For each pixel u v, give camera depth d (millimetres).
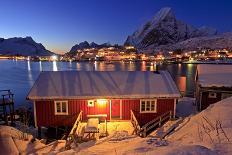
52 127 23250
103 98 22281
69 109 22703
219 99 27625
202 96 28062
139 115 23250
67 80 24703
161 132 15328
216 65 33281
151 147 8156
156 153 6840
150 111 23219
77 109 22781
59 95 22328
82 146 14547
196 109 30453
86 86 23781
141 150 7906
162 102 23109
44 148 17719
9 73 125250
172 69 125688
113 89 23438
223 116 11000
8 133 18344
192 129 11477
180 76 89625
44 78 24938
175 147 6973
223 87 27188
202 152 6195
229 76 29578
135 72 26969
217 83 27781
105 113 23031
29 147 17750
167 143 8727
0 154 15742
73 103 22641
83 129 20750
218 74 30344
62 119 22797
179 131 12992
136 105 23094
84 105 22781
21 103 51812
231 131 8531
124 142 11922
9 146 16688
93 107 22891
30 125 28828
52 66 189125
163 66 150875
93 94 22594
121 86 23953
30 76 110125
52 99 22031
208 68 32406
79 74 26047
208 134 9047
